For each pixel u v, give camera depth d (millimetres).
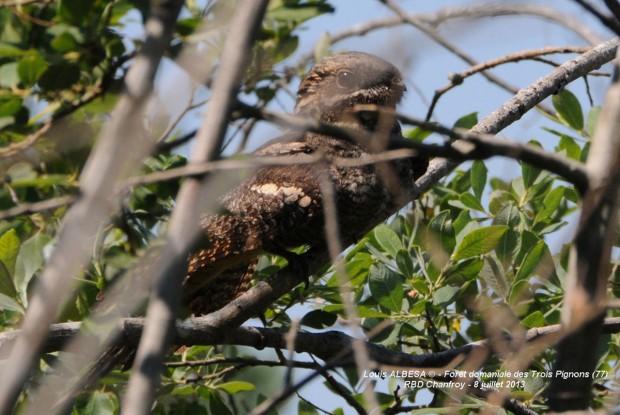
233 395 9305
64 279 4344
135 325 6703
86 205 4480
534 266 8469
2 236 7129
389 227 9039
